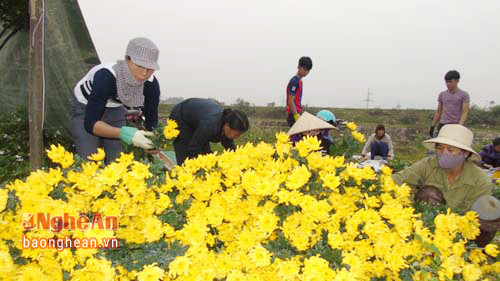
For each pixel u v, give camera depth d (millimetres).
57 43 6551
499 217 2674
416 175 3279
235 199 2266
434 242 2205
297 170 2209
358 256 2129
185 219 2275
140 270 1934
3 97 7484
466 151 3051
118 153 3594
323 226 2158
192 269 1941
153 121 3822
